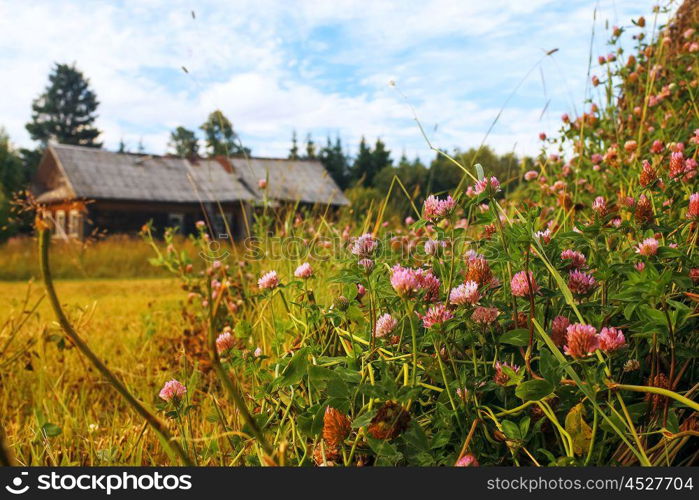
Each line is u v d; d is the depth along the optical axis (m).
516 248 1.41
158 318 4.74
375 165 42.28
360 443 1.32
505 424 1.17
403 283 1.25
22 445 2.03
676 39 4.15
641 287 1.22
